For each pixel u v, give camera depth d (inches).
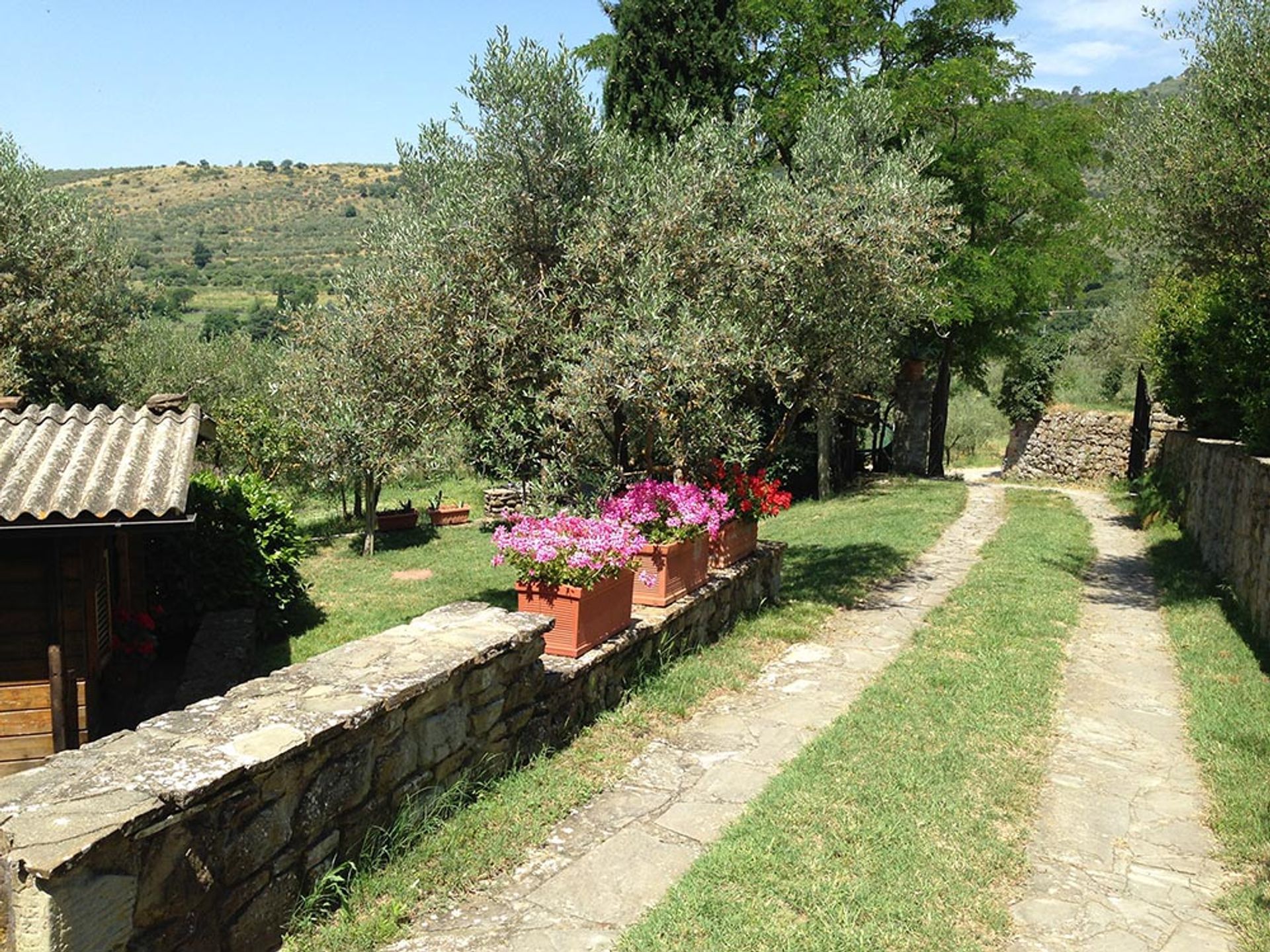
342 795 136.3
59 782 107.0
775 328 319.3
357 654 163.2
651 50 584.7
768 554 350.3
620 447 304.3
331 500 845.2
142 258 2299.5
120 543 340.5
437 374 293.0
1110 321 1112.8
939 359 836.6
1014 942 137.5
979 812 176.9
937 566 444.5
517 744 187.6
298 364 519.8
